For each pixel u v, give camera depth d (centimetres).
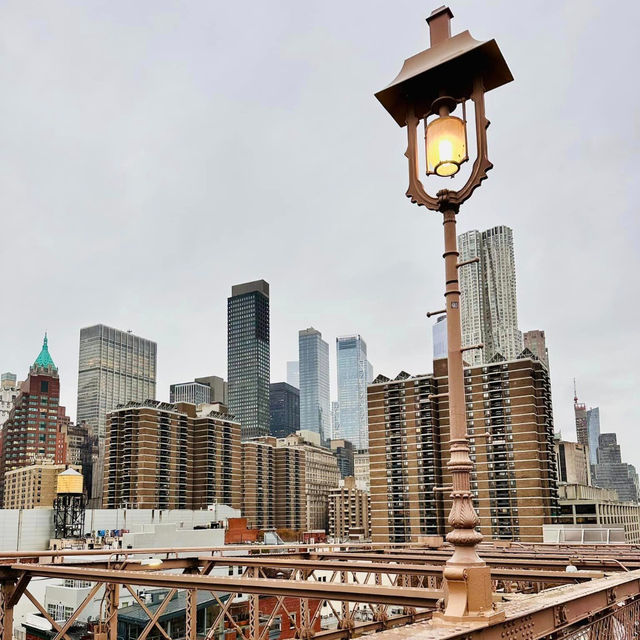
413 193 630
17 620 6656
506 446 13550
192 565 1488
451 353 562
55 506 12212
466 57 616
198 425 19025
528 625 509
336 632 1252
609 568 1470
